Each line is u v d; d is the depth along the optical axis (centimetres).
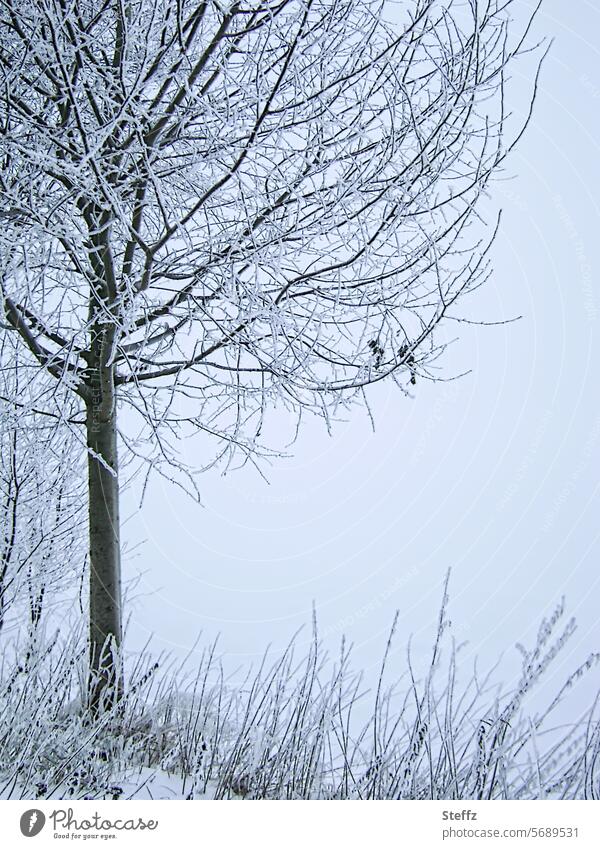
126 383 493
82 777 342
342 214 445
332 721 360
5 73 422
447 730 330
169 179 459
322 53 424
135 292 438
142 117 426
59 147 403
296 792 352
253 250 432
